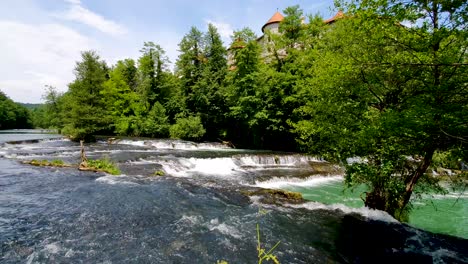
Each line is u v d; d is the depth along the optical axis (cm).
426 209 1246
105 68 5056
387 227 874
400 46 646
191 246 707
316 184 1723
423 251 729
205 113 3875
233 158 2139
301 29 2925
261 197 1179
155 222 855
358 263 659
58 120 5344
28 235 739
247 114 3117
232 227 845
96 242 710
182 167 1928
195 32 4169
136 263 614
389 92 794
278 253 691
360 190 1563
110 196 1091
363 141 738
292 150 3102
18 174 1457
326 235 815
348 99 862
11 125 8869
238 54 3222
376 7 554
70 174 1473
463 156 645
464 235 941
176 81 4547
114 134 4344
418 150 692
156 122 3975
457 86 530
